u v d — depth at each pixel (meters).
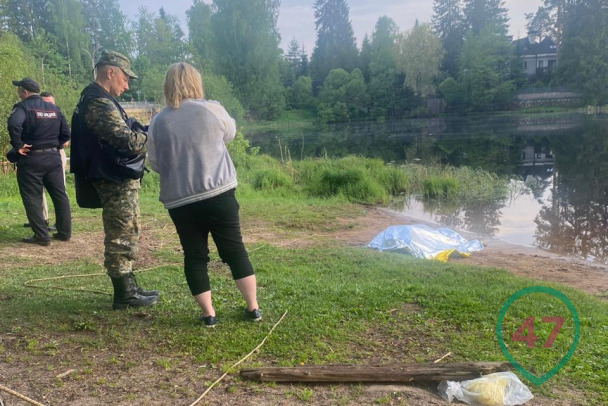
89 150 3.59
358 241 7.85
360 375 2.88
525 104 66.12
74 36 66.81
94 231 7.12
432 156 25.02
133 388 2.78
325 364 3.09
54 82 19.45
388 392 2.79
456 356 3.29
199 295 3.55
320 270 5.71
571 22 64.56
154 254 6.12
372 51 90.81
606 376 3.05
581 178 16.53
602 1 60.34
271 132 54.69
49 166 6.10
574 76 62.44
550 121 46.47
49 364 3.02
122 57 3.68
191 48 66.38
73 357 3.12
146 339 3.41
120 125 3.49
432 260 6.40
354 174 14.41
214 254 6.15
